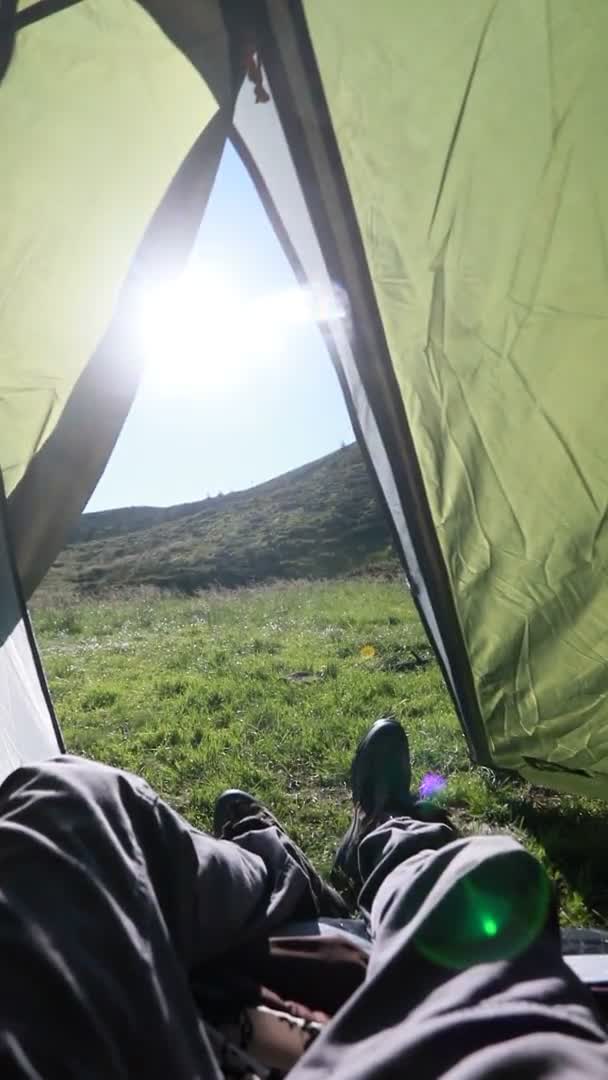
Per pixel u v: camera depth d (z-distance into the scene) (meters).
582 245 1.61
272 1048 1.16
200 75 1.60
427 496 2.05
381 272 1.74
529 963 0.96
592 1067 0.76
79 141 1.74
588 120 1.51
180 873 1.08
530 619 2.16
